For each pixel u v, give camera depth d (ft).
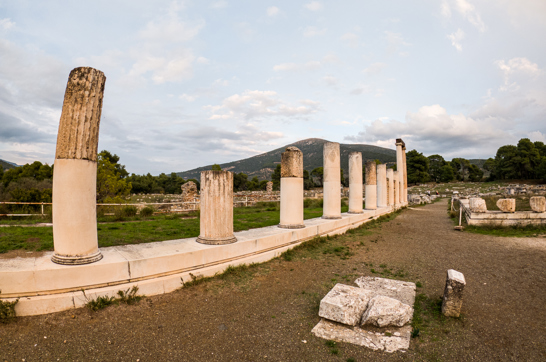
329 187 43.52
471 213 47.42
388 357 13.41
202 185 24.93
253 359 13.25
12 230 31.48
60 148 17.76
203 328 15.85
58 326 15.02
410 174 271.49
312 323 16.60
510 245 34.27
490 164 297.94
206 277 22.29
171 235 32.01
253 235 29.43
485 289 21.35
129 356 13.23
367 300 17.93
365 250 33.27
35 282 15.92
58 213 17.57
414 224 54.03
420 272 25.48
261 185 236.84
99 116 19.31
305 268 26.48
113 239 28.71
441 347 14.16
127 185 68.90
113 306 17.20
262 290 21.25
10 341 13.58
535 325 16.17
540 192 120.47
